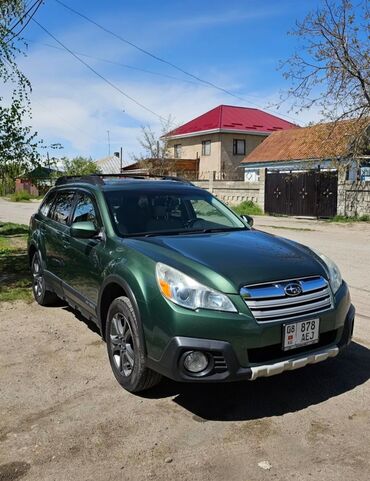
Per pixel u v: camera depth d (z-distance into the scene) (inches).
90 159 1491.1
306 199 748.6
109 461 120.3
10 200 1608.0
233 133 1455.5
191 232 185.3
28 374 170.2
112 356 163.5
